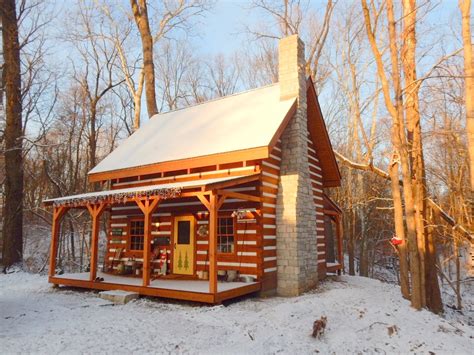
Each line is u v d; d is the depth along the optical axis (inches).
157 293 340.2
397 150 381.7
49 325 251.9
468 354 252.1
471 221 515.2
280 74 455.2
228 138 408.5
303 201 419.5
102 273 467.5
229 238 401.4
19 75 633.6
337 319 294.7
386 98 383.6
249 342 233.8
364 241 876.0
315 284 430.6
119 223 497.4
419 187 445.4
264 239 385.1
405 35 406.3
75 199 412.8
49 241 906.1
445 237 599.8
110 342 217.9
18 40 641.6
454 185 542.6
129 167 454.6
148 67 734.5
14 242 593.3
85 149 1110.4
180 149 437.1
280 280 395.5
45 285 444.1
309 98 476.4
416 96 476.7
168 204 448.8
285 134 430.0
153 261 449.7
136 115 823.7
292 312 297.1
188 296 319.9
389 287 471.2
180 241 434.3
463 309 625.9
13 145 612.4
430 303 505.7
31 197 978.7
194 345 221.6
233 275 378.0
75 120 971.9
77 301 346.9
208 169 419.8
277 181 420.2
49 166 894.4
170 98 1266.0
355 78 822.5
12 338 219.1
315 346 240.5
